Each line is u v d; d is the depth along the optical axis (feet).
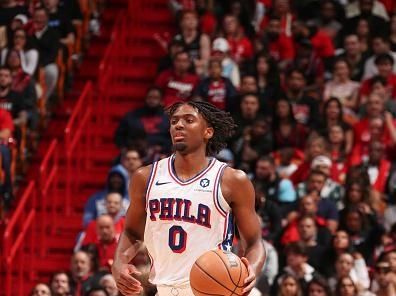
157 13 138.10
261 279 97.81
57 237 111.65
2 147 109.50
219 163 56.44
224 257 52.60
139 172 57.00
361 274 98.43
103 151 121.49
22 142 116.57
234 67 126.72
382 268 94.73
